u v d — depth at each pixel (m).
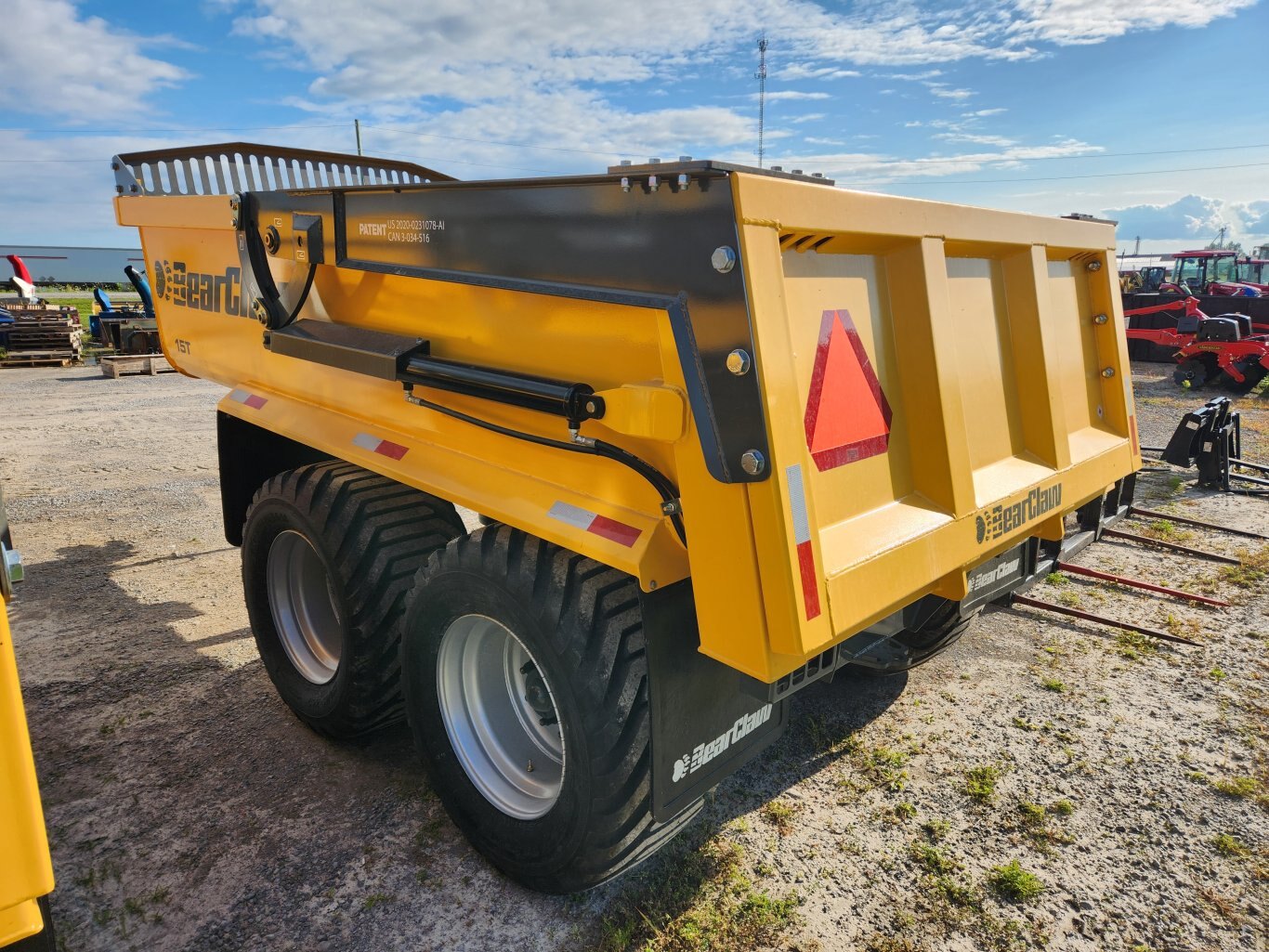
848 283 2.01
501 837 2.35
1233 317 12.77
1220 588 4.70
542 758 2.46
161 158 3.96
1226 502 6.43
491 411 2.28
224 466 3.72
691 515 1.78
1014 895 2.38
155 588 4.77
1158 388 12.76
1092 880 2.46
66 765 2.99
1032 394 2.65
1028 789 2.88
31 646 3.98
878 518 2.04
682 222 1.64
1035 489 2.53
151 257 3.94
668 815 1.99
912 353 2.15
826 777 2.94
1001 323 2.62
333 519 2.75
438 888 2.39
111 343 18.70
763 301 1.58
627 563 1.86
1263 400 11.54
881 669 3.23
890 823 2.69
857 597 1.83
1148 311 15.61
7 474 7.54
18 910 1.31
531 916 2.28
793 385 1.65
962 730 3.26
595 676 1.96
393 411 2.69
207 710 3.39
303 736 3.20
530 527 2.11
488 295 2.19
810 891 2.39
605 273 1.84
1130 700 3.48
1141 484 7.01
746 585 1.71
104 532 5.84
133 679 3.65
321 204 2.67
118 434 9.47
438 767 2.53
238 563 5.21
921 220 2.08
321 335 2.76
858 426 2.02
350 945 2.18
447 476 2.42
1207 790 2.88
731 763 2.18
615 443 1.97
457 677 2.51
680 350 1.68
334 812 2.73
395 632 2.75
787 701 2.34
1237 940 2.24
